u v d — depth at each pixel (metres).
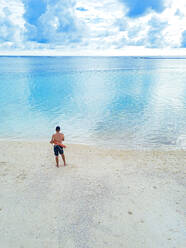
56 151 7.35
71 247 4.10
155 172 7.31
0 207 5.29
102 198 5.70
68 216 4.98
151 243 4.21
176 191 6.07
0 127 13.70
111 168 7.64
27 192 5.97
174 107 19.56
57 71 63.22
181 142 11.03
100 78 45.53
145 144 10.75
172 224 4.73
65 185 6.36
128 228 4.61
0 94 25.88
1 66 89.44
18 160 8.34
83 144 10.68
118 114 17.17
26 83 35.97
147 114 17.08
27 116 16.45
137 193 5.96
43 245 4.14
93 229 4.58
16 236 4.36
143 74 56.06
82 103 21.50
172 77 48.50
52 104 20.89
